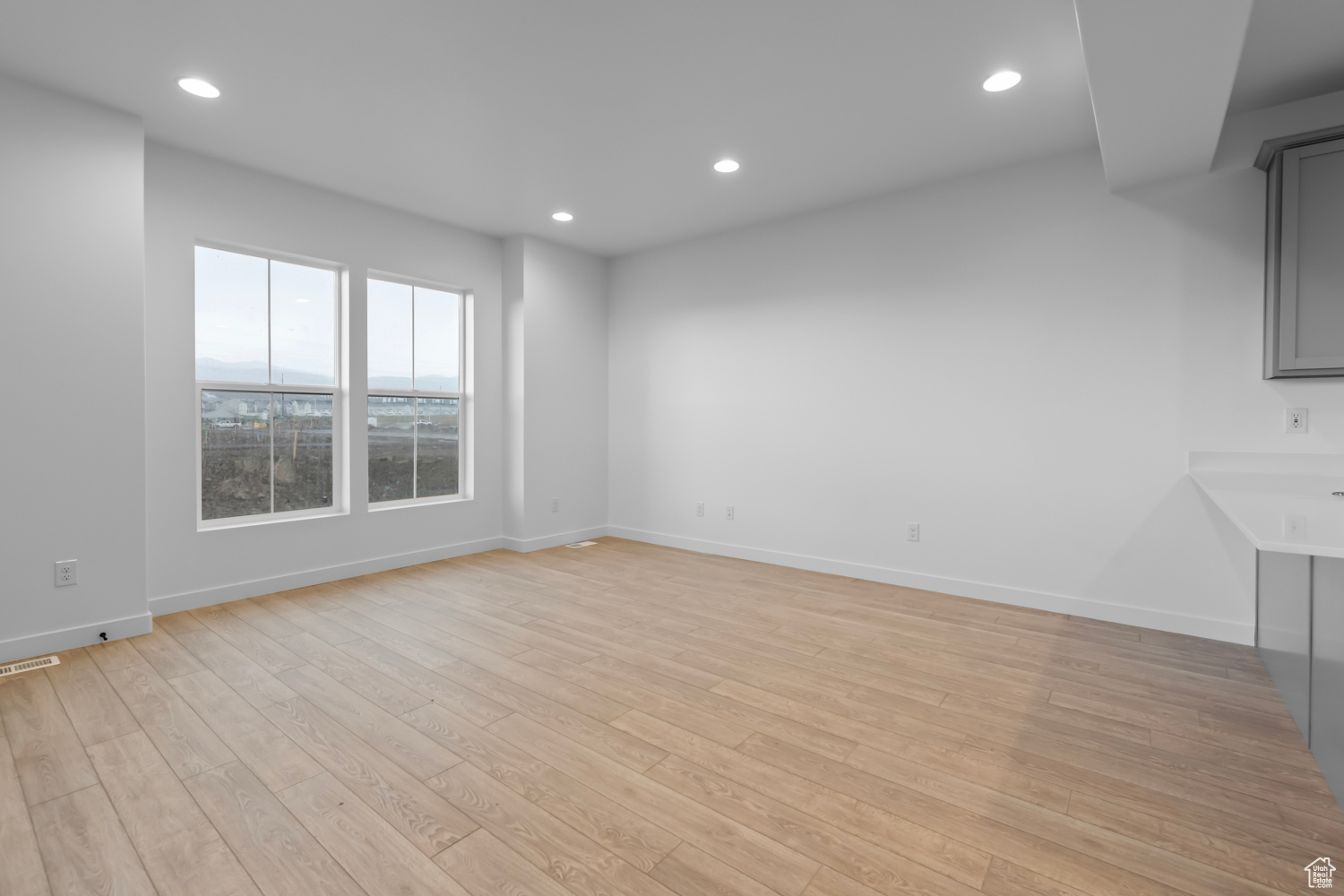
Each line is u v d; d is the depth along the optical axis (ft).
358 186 13.25
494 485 17.08
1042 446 11.84
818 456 14.83
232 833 5.48
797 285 15.06
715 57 8.54
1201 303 10.32
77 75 9.00
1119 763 6.64
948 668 9.14
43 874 4.96
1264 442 9.87
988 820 5.72
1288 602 7.89
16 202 9.11
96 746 6.88
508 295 16.90
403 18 7.68
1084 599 11.47
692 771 6.52
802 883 4.94
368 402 14.76
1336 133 8.54
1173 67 6.84
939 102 9.69
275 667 9.09
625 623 11.14
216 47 8.32
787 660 9.45
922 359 13.20
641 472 18.39
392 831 5.54
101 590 9.94
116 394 10.00
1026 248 11.91
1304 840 5.41
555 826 5.62
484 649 9.87
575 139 11.05
